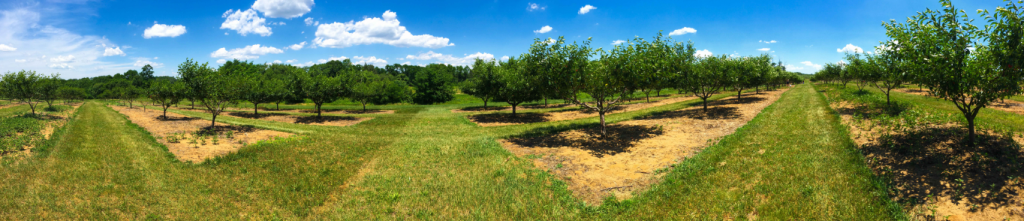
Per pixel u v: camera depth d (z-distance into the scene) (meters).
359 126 22.06
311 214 7.16
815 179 7.73
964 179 6.93
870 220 5.80
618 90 14.88
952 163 7.76
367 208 7.37
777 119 17.06
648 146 12.65
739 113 21.11
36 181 9.09
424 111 36.44
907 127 11.17
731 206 6.68
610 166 10.23
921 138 9.77
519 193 8.04
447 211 7.14
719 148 11.37
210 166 10.90
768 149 10.71
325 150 13.37
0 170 10.16
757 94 42.88
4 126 19.38
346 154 12.66
